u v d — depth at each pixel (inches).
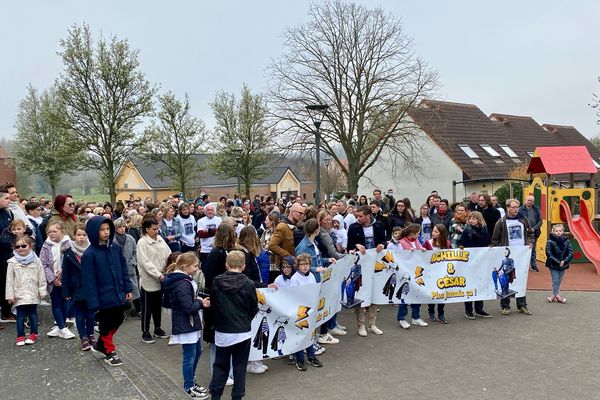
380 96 1139.9
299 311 265.1
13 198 344.5
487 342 306.2
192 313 224.5
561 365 263.9
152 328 353.4
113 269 248.7
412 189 1423.5
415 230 348.2
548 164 587.2
